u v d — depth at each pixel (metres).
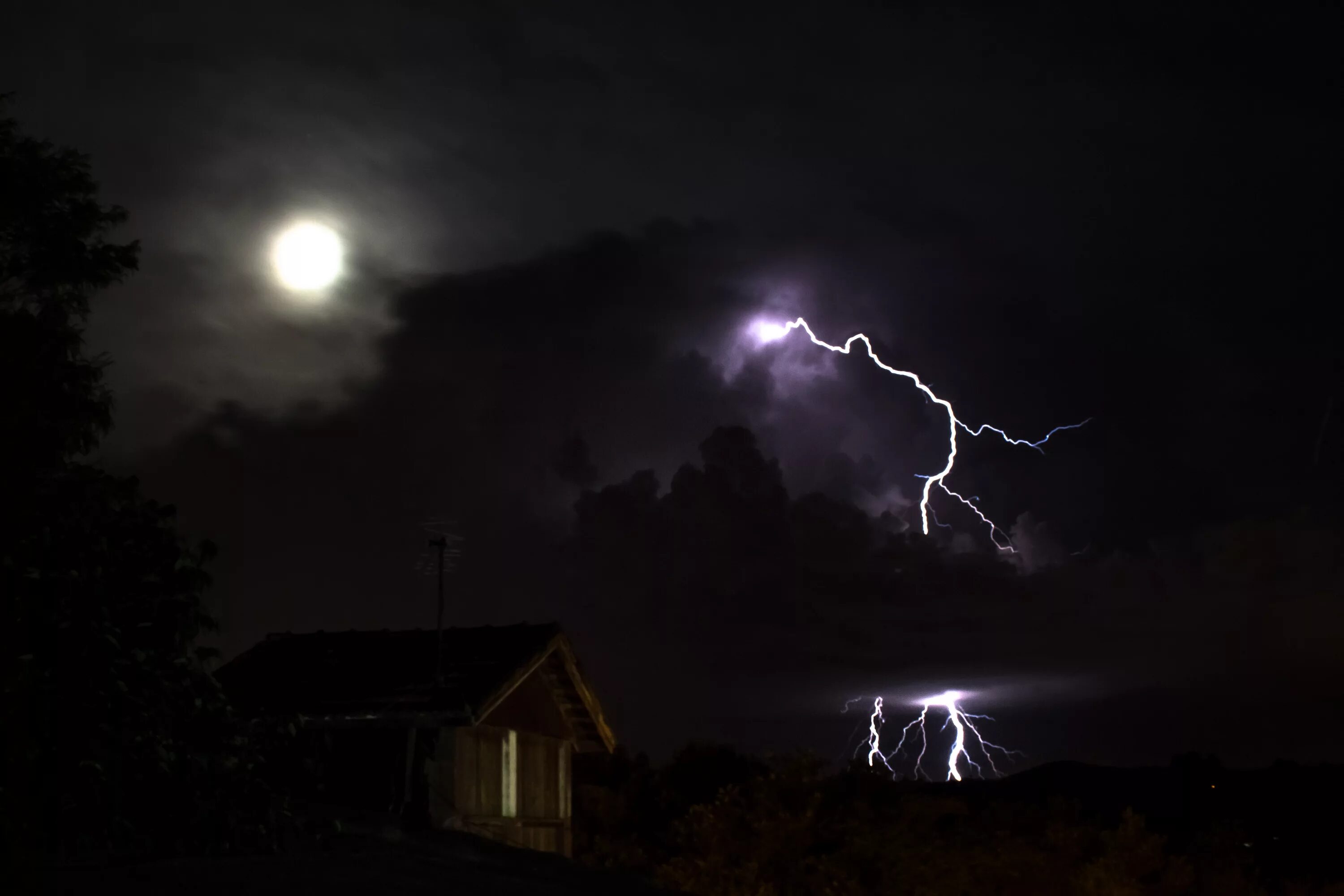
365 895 8.41
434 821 15.78
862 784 21.11
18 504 8.80
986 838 23.78
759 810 20.30
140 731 9.02
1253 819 50.47
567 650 18.89
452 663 17.58
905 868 19.81
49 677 8.59
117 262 10.70
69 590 8.77
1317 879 39.78
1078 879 27.59
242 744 9.89
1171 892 29.84
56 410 9.55
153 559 9.59
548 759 19.22
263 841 9.88
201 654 9.69
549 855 14.74
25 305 10.44
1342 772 55.69
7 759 8.16
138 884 7.75
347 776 16.06
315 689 17.25
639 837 31.75
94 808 8.67
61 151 10.84
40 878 7.44
